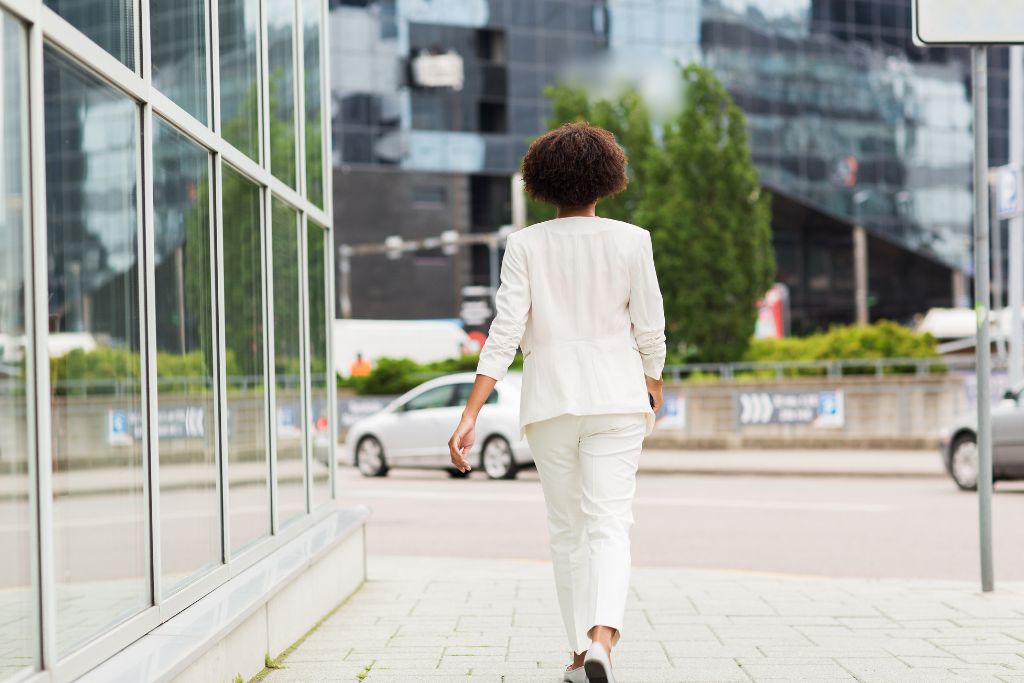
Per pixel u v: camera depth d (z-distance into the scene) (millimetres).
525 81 55000
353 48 52531
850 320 62031
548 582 7719
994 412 14836
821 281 61969
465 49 54156
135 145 3945
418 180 53500
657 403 4336
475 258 54656
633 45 56156
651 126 34562
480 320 53406
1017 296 19094
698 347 33188
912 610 6344
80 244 3436
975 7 6797
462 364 31797
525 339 4176
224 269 5043
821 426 24469
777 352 31156
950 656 5035
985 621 5949
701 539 10938
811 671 4746
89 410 3465
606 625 3764
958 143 60531
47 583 3076
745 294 33000
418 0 53469
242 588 4738
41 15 3137
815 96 58125
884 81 59438
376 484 17578
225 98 5160
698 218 33031
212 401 4809
